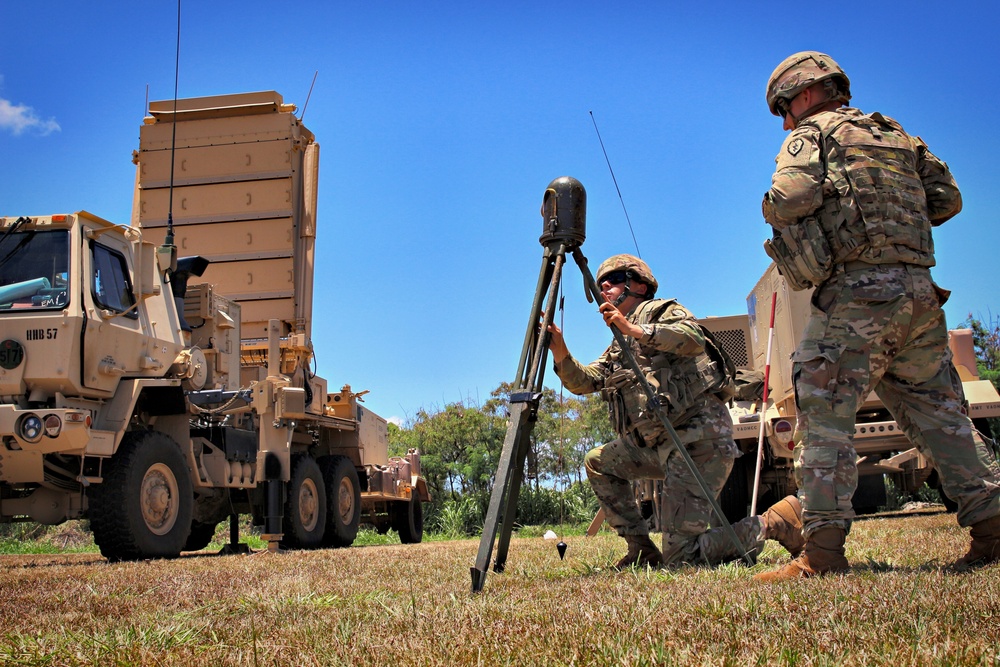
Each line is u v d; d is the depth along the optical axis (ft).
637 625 8.35
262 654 8.17
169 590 14.66
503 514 14.99
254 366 36.60
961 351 36.17
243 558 24.48
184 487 27.63
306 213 37.52
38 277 25.16
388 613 10.29
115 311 26.30
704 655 7.06
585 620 8.80
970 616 7.93
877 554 15.78
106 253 26.58
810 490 12.69
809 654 6.97
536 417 14.35
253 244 37.27
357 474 41.68
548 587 12.02
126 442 25.86
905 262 12.91
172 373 29.07
